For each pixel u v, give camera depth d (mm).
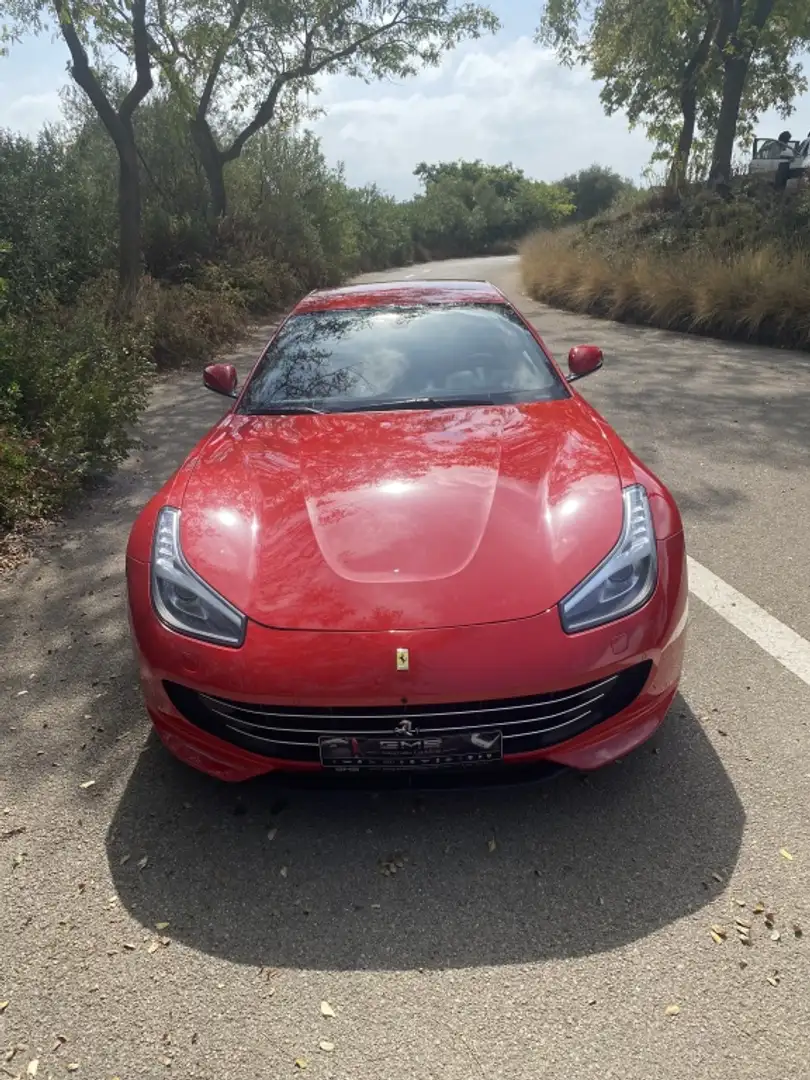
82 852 2633
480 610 2447
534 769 2564
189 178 20250
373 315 4398
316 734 2479
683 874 2408
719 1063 1860
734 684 3299
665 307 13219
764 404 7848
